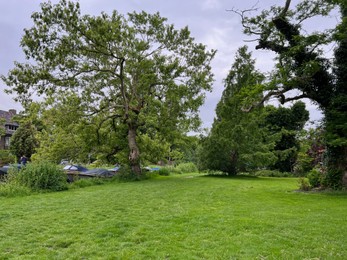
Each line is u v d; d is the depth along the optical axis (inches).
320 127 622.5
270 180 884.6
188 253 217.9
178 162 1675.7
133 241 247.4
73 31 751.1
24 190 542.3
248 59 1004.6
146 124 942.4
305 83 591.8
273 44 639.1
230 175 1048.8
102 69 841.5
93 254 218.4
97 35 752.3
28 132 1782.7
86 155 1001.5
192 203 429.1
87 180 726.5
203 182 758.5
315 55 595.8
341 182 580.4
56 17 726.5
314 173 624.4
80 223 308.5
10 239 254.7
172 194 525.7
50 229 285.6
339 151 585.9
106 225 296.4
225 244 237.0
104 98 923.4
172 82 889.5
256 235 260.2
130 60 872.9
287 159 1240.2
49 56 741.9
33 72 765.3
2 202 445.4
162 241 245.9
